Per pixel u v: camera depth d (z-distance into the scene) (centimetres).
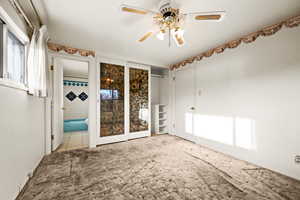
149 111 398
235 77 246
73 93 598
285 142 185
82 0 147
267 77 204
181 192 151
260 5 157
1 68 132
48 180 171
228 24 196
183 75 374
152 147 301
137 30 212
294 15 176
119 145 314
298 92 174
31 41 175
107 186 161
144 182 169
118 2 151
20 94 152
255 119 218
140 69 381
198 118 326
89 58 299
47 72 253
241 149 237
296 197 142
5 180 120
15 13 146
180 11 165
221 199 140
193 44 267
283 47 187
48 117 258
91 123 301
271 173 191
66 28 206
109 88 328
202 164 219
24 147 160
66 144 320
